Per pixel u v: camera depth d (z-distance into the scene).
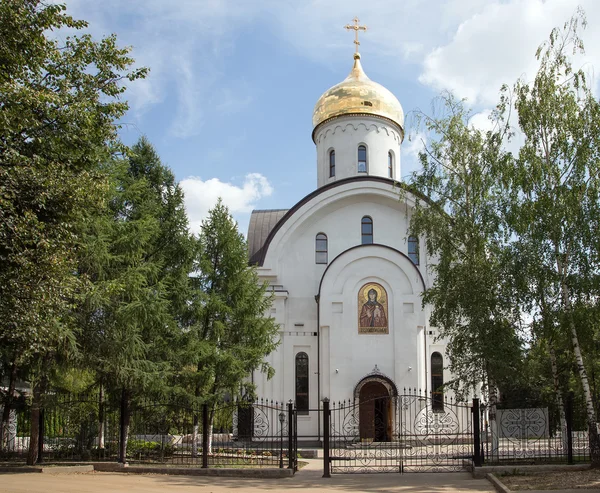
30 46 13.30
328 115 36.94
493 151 22.36
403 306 30.95
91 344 18.84
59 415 21.61
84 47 14.73
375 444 28.11
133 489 14.79
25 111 12.62
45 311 13.54
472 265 21.64
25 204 12.81
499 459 19.31
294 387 31.42
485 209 21.83
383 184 33.28
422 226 23.38
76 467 18.56
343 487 15.85
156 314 20.03
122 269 20.06
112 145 15.85
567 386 29.05
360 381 29.83
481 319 20.55
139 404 22.41
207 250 25.80
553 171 19.88
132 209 22.98
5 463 19.75
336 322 30.91
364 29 39.94
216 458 21.69
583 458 19.41
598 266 18.91
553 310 19.36
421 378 30.12
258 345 25.56
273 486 16.03
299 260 33.28
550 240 19.47
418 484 16.34
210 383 23.36
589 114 19.77
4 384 26.41
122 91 15.11
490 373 20.75
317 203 33.31
